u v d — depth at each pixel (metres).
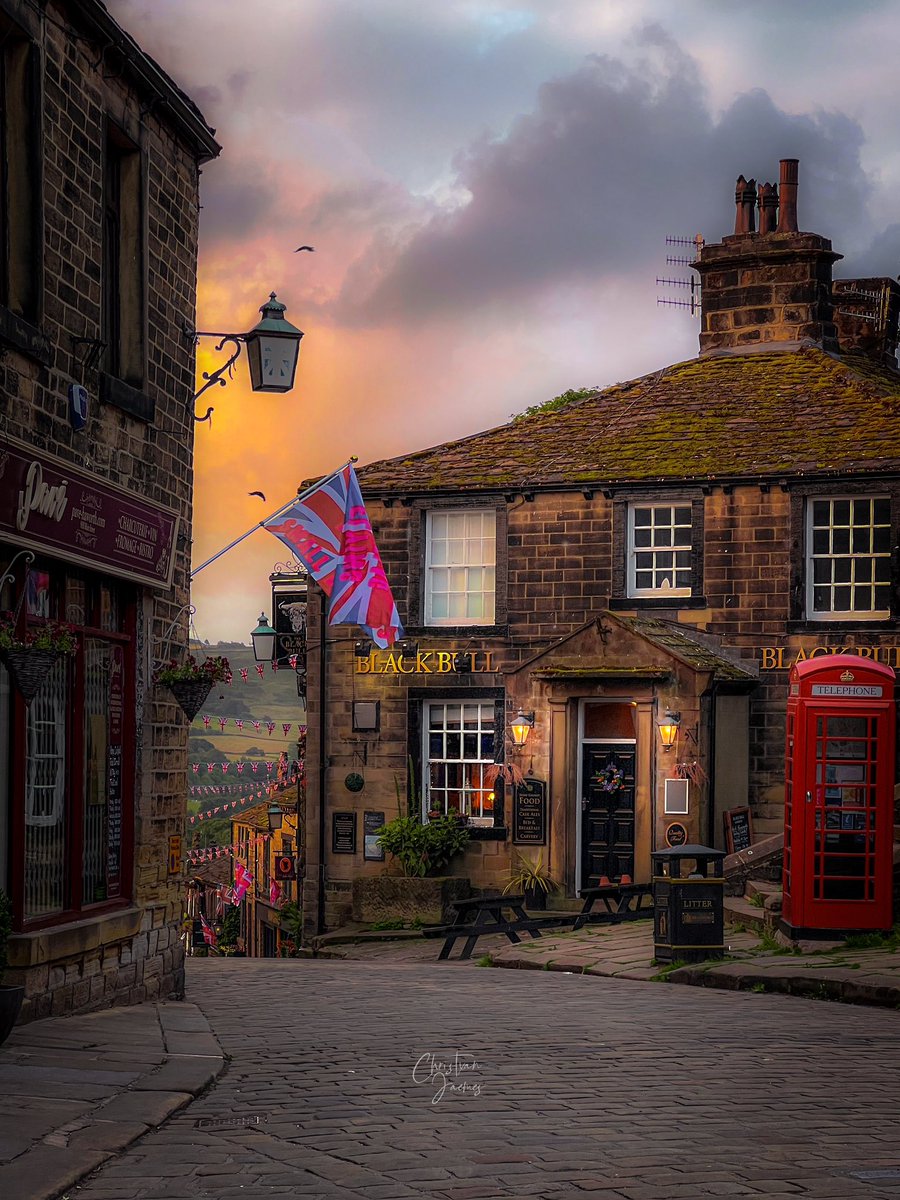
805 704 17.02
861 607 25.25
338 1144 7.91
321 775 27.17
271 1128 8.32
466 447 28.56
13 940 11.48
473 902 20.77
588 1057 10.66
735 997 14.60
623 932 20.61
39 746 12.20
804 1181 7.14
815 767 17.02
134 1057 10.22
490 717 26.67
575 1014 13.21
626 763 25.50
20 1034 10.97
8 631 10.90
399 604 27.22
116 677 13.83
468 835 26.16
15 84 11.74
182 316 15.31
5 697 11.55
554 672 25.08
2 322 10.88
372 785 26.95
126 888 13.91
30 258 11.77
